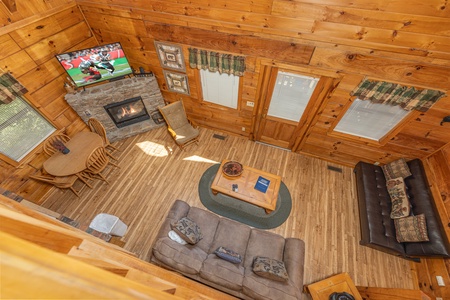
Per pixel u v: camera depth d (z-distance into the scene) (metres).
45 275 0.29
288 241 3.16
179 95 4.80
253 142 5.06
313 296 2.77
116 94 4.18
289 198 4.14
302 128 4.28
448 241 2.88
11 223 0.52
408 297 2.22
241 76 3.78
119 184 4.22
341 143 4.22
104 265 0.69
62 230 0.76
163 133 5.12
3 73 3.02
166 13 3.37
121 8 3.54
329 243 3.63
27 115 3.48
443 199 3.17
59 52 3.68
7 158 3.32
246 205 4.04
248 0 2.87
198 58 3.71
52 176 3.67
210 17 3.20
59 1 3.46
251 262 2.95
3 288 0.23
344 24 2.71
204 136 5.12
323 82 3.43
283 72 3.52
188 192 4.18
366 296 2.81
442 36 2.45
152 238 3.60
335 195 4.20
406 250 3.16
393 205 3.52
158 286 0.87
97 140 3.97
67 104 4.05
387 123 3.62
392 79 2.97
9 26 2.96
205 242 3.11
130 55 4.32
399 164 3.82
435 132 3.34
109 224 3.17
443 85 2.78
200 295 1.29
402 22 2.50
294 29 2.95
